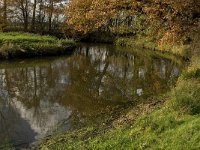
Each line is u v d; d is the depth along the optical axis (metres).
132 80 27.55
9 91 22.78
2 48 34.12
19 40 38.09
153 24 20.41
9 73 28.59
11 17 56.28
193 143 10.08
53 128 15.52
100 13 20.00
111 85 25.25
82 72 30.66
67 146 12.59
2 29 53.31
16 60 34.19
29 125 16.02
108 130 13.57
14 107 19.11
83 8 21.19
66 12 23.25
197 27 19.69
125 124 13.55
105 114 17.20
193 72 18.06
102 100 20.36
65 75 28.72
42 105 19.52
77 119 16.67
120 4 19.72
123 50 50.97
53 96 21.61
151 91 22.70
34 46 36.97
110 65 36.00
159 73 30.97
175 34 19.44
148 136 11.33
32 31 57.69
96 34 63.59
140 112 15.45
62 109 18.66
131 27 27.72
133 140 11.48
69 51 42.88
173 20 19.44
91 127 14.91
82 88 24.00
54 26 60.59
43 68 31.47
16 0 55.34
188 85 14.47
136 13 20.00
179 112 12.49
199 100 12.82
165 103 14.95
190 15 19.72
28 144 13.76
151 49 51.72
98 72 31.09
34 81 25.92
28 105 19.56
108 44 60.62
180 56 40.97
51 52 38.44
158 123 11.97
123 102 19.72
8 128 15.62
